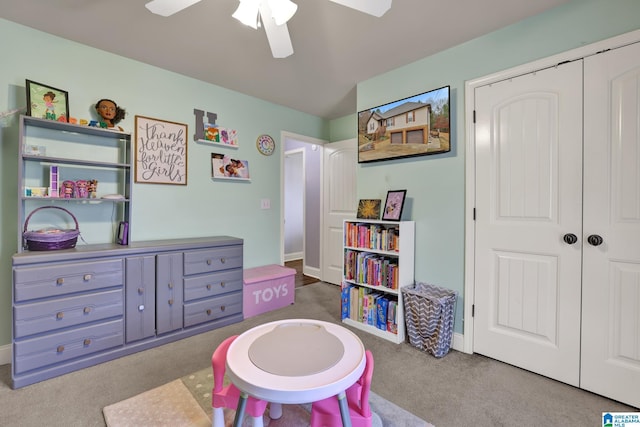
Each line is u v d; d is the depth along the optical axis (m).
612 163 1.61
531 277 1.89
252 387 0.99
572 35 1.72
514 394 1.67
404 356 2.11
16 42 1.96
